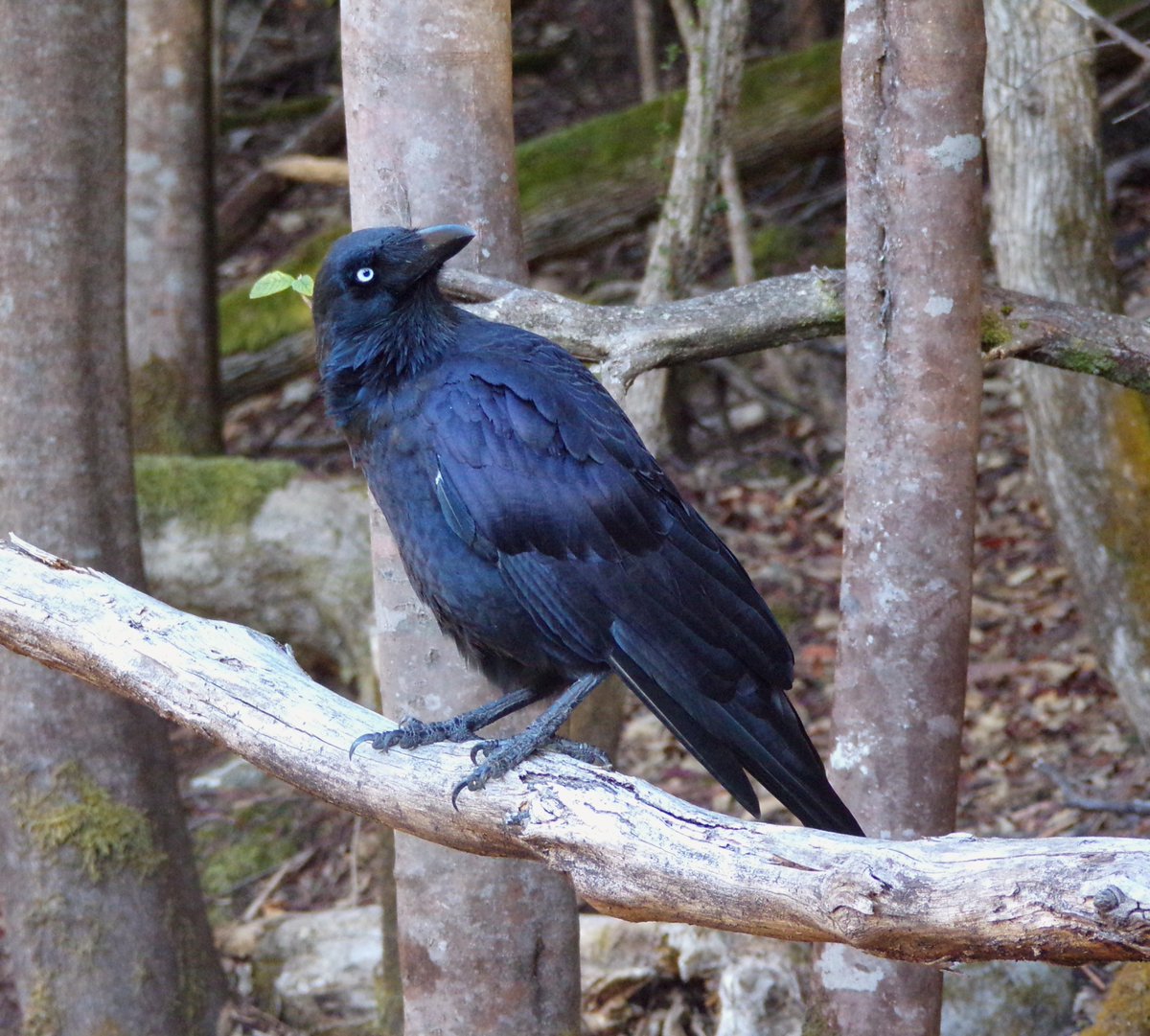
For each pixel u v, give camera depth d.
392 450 6.91
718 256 24.02
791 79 20.36
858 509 7.71
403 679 8.64
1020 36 12.72
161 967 11.91
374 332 6.88
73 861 11.61
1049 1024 10.99
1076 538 13.27
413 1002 9.08
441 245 6.84
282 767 6.10
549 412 6.72
